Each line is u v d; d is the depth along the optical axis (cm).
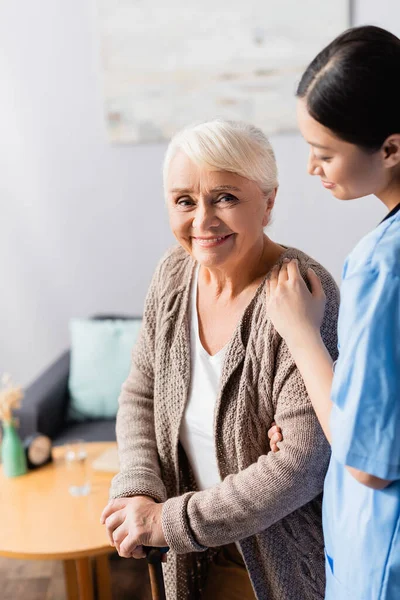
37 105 326
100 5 313
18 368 351
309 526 124
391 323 85
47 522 205
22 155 332
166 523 117
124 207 333
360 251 92
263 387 121
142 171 329
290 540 124
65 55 321
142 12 312
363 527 94
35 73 323
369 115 82
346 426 88
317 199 320
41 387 296
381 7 302
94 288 343
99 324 315
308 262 123
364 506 95
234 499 115
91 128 327
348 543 98
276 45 308
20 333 350
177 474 137
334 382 90
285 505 115
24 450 241
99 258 340
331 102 83
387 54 82
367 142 84
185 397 132
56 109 326
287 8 304
